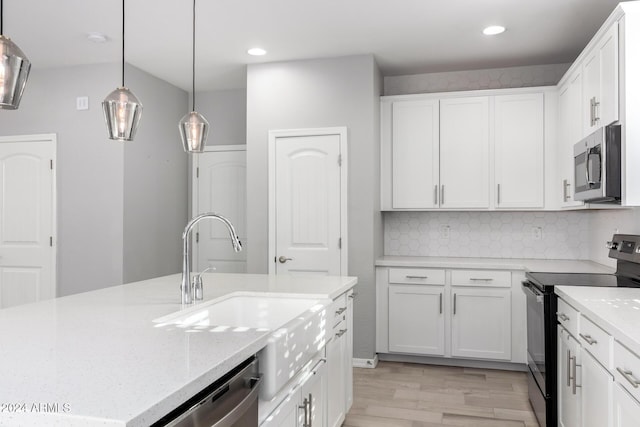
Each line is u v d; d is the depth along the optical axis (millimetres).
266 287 2531
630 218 3158
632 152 2279
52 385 1037
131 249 4277
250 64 4254
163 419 1033
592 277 2932
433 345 4000
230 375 1321
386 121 4301
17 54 1276
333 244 4078
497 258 4371
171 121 4898
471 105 4125
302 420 1916
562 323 2488
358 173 4031
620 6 2293
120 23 3373
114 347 1354
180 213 5055
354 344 4027
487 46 3834
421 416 3000
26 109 4434
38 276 4387
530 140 4008
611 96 2455
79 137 4281
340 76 4066
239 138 5055
